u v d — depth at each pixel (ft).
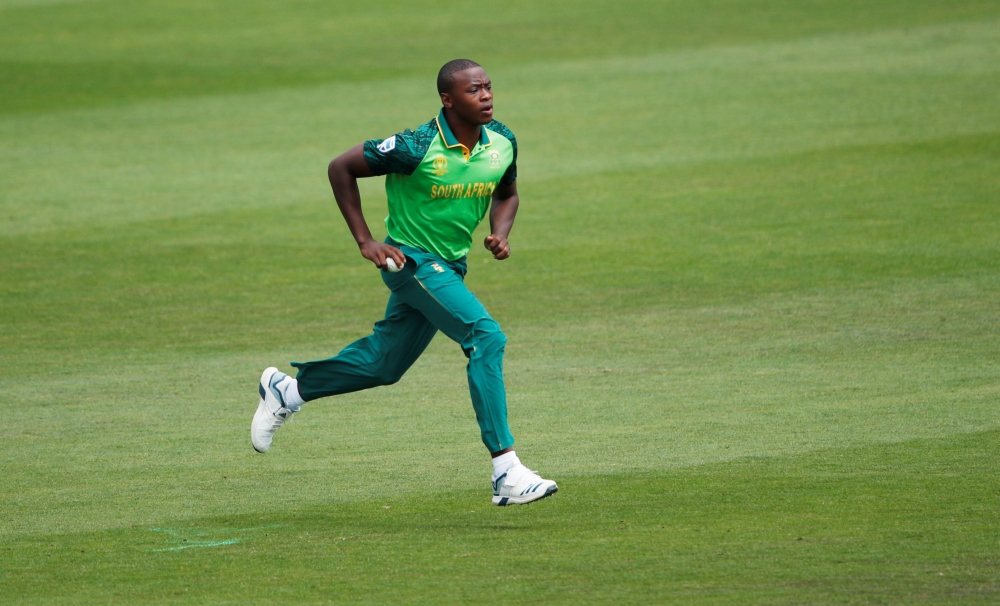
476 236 144.36
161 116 222.69
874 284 116.98
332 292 121.19
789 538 58.59
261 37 301.63
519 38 288.30
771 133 189.67
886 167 165.68
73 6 353.31
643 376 92.43
